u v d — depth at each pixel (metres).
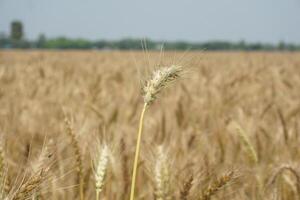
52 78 15.85
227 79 15.70
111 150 3.40
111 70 21.23
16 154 4.59
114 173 3.62
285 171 3.77
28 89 12.05
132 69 22.19
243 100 11.30
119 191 3.69
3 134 2.77
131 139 5.52
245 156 4.99
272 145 5.62
